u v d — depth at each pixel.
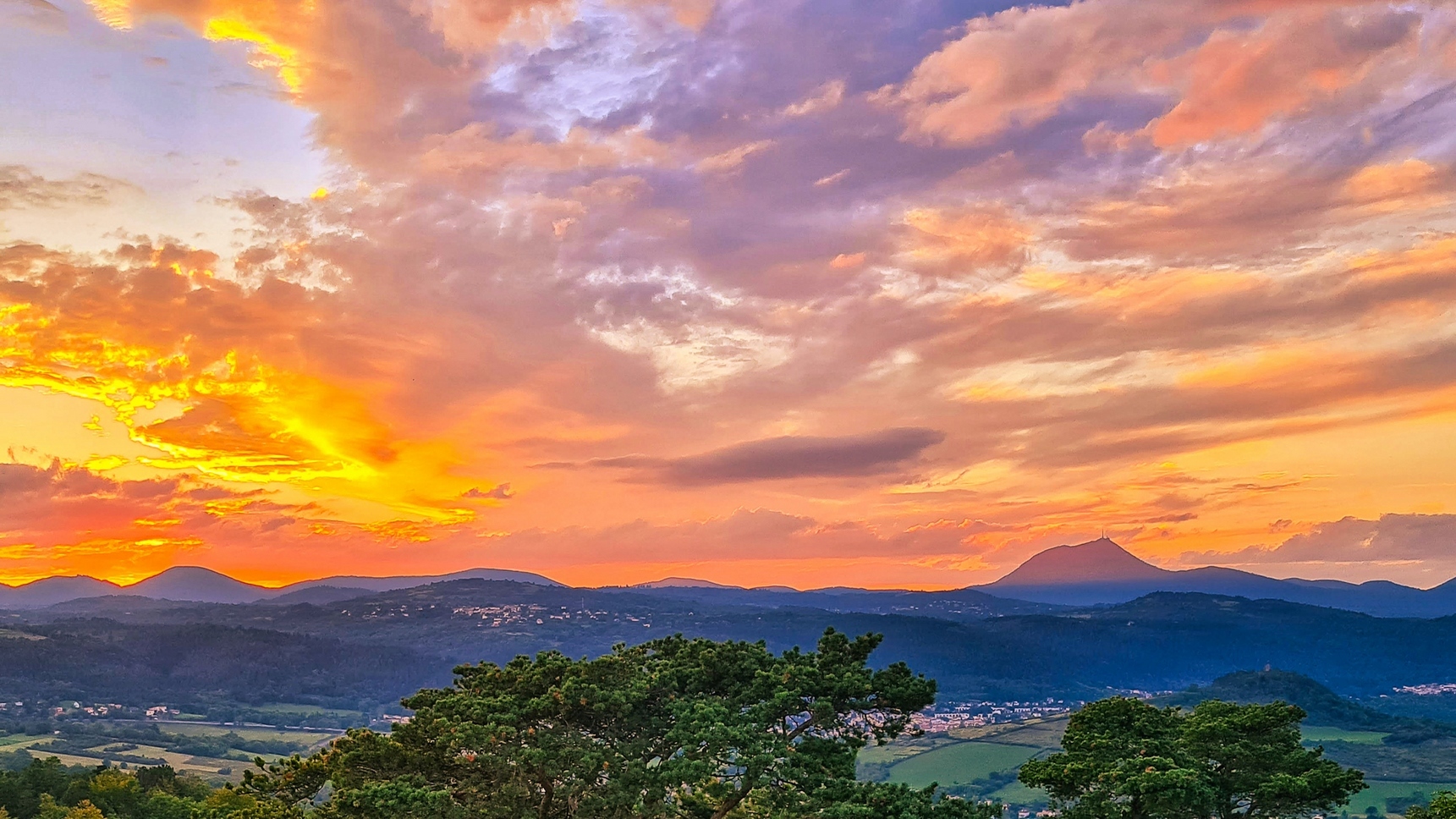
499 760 27.14
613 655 31.03
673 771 26.50
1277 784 31.09
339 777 28.53
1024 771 34.44
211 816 47.91
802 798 26.66
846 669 29.75
